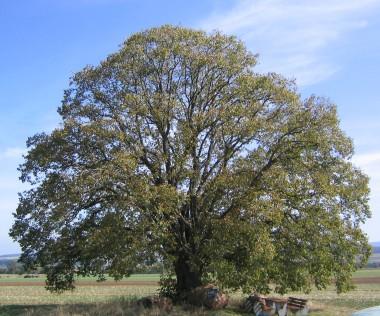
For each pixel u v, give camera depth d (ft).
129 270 83.10
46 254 93.61
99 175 81.10
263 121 88.63
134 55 94.79
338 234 88.69
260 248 78.43
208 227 85.92
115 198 84.28
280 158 89.15
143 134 89.71
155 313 83.66
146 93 93.04
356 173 95.30
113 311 84.38
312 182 86.28
